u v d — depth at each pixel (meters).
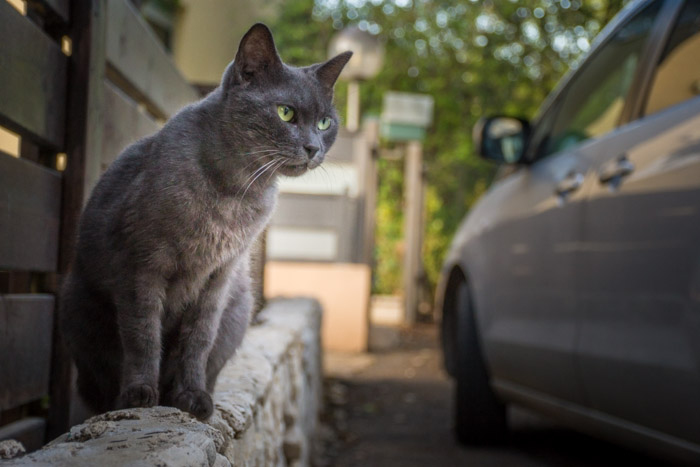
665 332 2.83
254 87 2.60
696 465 2.78
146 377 2.21
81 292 2.38
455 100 14.64
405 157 13.52
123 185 2.32
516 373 4.22
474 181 14.91
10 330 2.25
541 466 4.33
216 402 2.24
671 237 2.81
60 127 2.61
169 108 4.00
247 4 9.28
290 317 4.38
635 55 3.70
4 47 2.12
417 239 11.61
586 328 3.42
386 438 5.05
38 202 2.44
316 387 5.18
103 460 1.40
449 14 14.10
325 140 2.90
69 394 2.62
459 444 4.86
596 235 3.36
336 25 14.84
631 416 3.15
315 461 4.37
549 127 4.51
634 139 3.26
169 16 8.88
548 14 9.96
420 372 7.81
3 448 1.56
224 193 2.35
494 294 4.49
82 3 2.66
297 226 9.17
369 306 9.25
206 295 2.39
